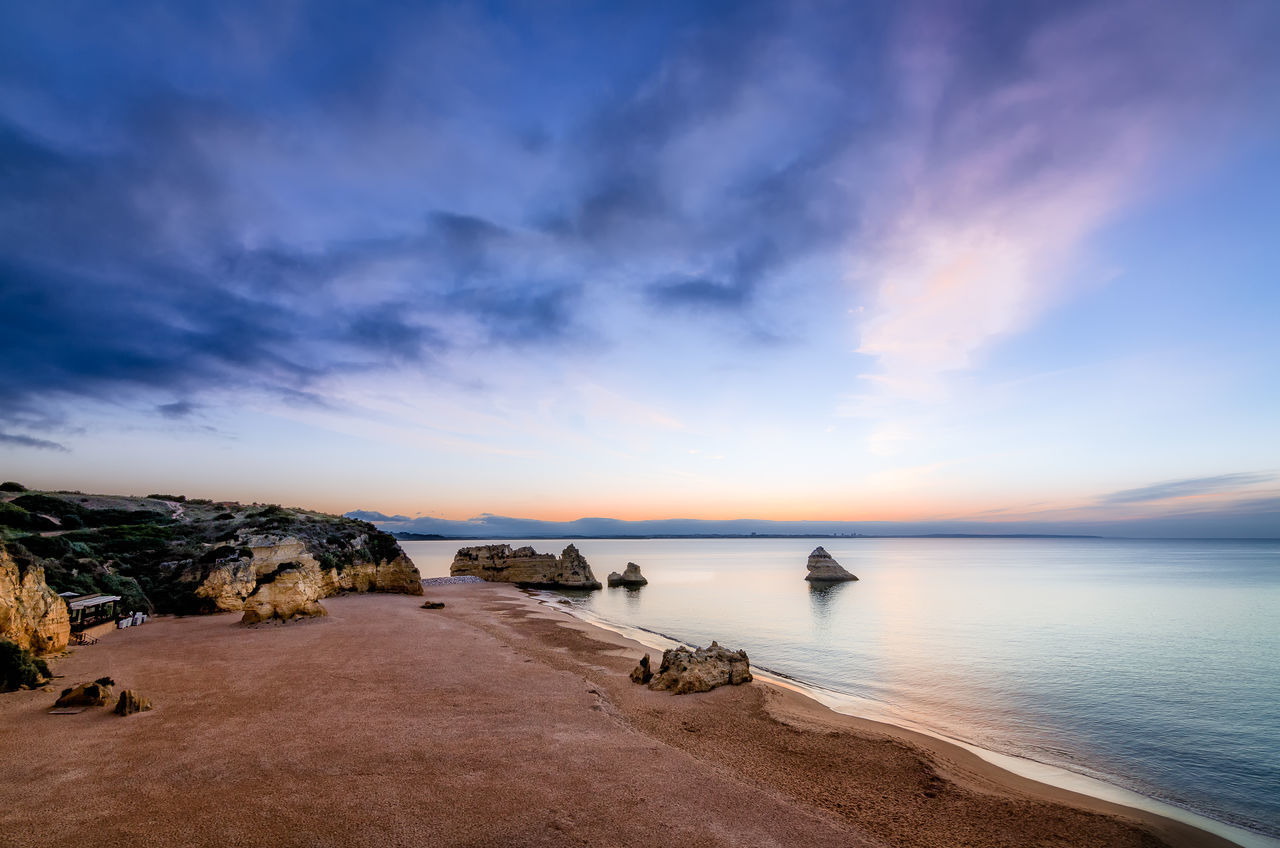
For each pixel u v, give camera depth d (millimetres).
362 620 44938
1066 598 73750
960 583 98438
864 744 21609
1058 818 16266
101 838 12086
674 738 21266
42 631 28250
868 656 39688
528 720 21406
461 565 109188
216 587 48125
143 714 20281
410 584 71312
